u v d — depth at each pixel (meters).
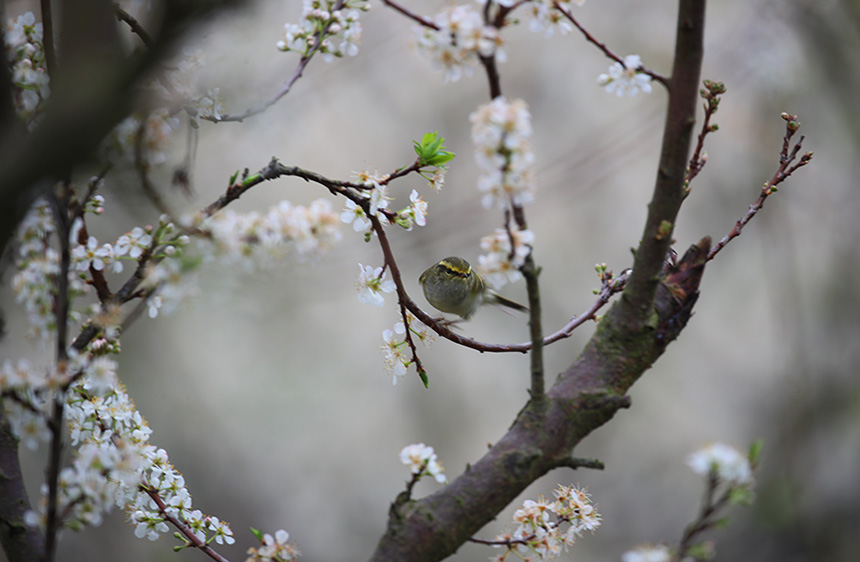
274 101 3.70
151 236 3.46
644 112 15.34
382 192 3.54
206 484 13.98
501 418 15.93
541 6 2.93
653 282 3.07
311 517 14.62
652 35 15.74
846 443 14.30
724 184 16.06
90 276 3.59
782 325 15.53
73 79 2.37
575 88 15.84
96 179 3.21
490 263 2.76
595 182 15.29
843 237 15.62
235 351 14.30
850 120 14.88
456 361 16.14
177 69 3.42
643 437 16.27
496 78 2.71
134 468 3.04
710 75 14.67
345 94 14.66
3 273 3.93
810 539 13.60
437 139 3.57
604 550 15.06
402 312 3.72
